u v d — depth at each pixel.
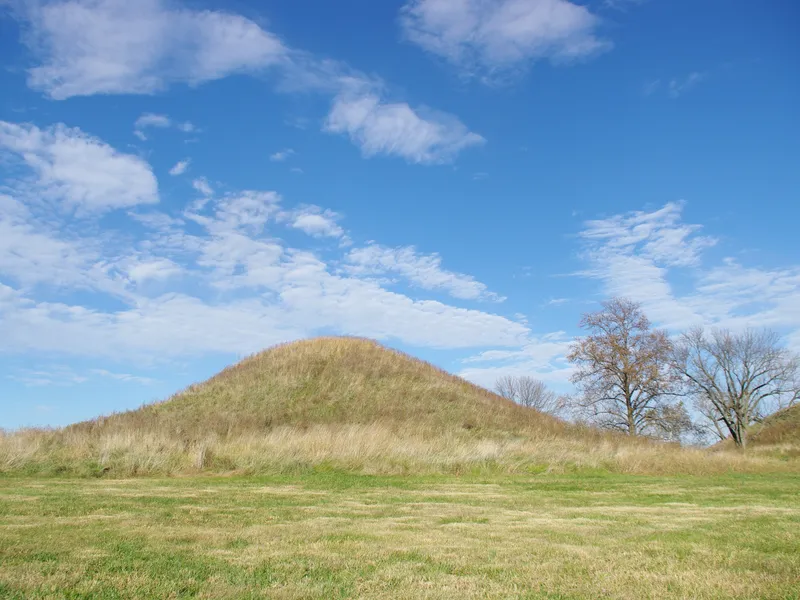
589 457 22.80
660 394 43.50
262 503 10.93
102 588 4.92
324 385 39.47
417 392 39.59
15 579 5.11
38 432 22.06
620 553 6.60
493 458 21.42
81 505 9.92
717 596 4.94
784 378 43.31
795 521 9.26
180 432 26.91
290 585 5.09
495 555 6.44
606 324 45.59
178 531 7.62
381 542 7.12
